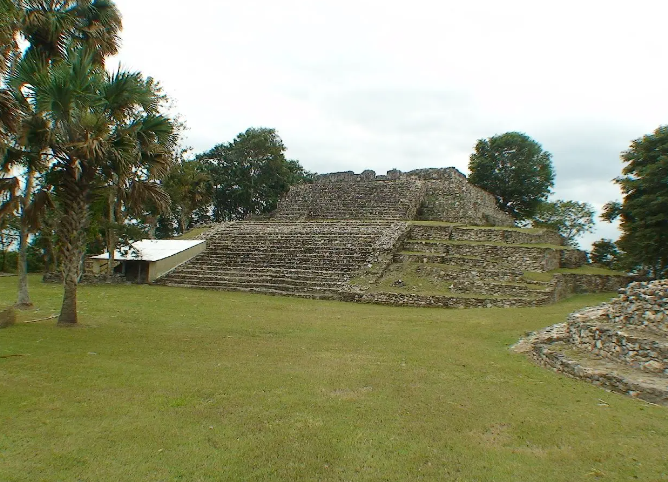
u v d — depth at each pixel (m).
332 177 37.91
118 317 12.23
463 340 10.09
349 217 31.27
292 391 6.24
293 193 37.22
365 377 7.01
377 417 5.38
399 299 16.69
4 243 29.05
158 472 4.04
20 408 5.39
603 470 4.17
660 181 20.20
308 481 3.94
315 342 9.62
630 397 6.22
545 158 40.97
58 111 9.67
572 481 3.99
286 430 4.95
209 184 39.91
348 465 4.23
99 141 9.76
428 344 9.61
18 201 12.63
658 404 5.92
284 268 22.14
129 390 6.11
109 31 14.71
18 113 9.48
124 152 10.45
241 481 3.92
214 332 10.47
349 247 23.17
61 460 4.20
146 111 11.22
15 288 19.28
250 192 43.81
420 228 24.30
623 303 8.59
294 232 26.77
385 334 10.71
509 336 10.55
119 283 22.11
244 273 22.12
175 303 15.34
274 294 19.12
